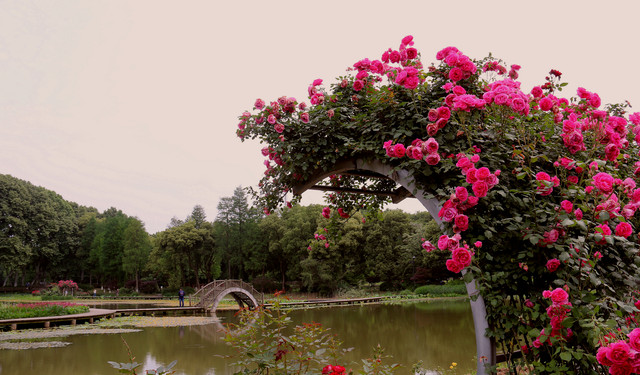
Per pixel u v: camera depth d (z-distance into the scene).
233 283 21.16
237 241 42.59
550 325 2.10
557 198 2.62
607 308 2.11
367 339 10.22
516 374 2.49
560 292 1.98
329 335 2.65
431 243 2.66
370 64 3.17
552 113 2.88
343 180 4.16
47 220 48.53
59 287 38.66
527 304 2.31
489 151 2.65
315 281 35.19
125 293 43.06
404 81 2.72
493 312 2.37
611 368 1.69
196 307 20.25
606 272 2.48
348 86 3.42
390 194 4.20
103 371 7.21
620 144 2.52
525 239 2.27
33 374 7.02
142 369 7.28
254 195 3.95
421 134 2.85
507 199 2.47
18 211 44.69
